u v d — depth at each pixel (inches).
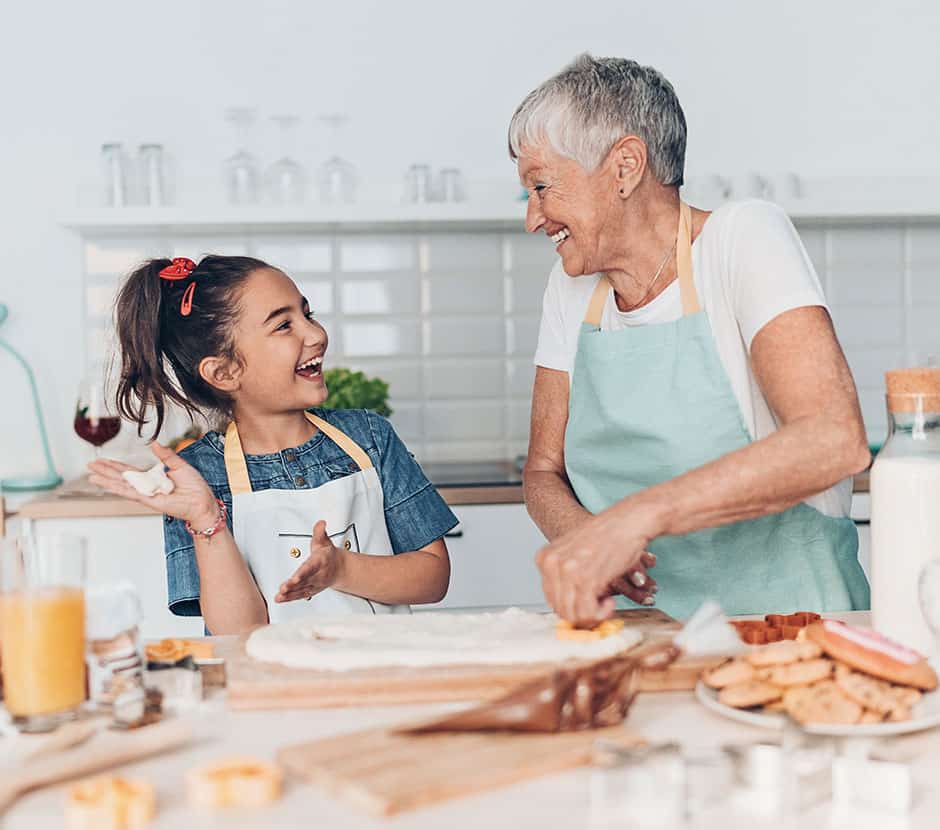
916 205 119.6
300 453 69.1
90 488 110.9
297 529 66.9
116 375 110.0
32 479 117.6
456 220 115.4
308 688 43.8
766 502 50.9
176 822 33.3
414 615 52.7
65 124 120.6
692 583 66.0
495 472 117.0
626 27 124.8
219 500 67.1
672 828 33.4
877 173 128.5
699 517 49.5
